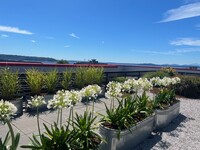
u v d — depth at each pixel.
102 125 4.35
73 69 11.14
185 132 6.25
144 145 5.05
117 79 12.25
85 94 4.23
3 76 6.87
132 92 7.72
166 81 8.36
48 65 10.38
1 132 4.97
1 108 2.88
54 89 8.35
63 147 3.24
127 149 4.60
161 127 6.41
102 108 7.97
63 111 7.16
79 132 3.62
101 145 3.75
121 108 4.88
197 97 12.70
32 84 7.53
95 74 10.55
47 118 6.28
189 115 8.30
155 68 23.27
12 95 6.73
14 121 5.84
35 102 3.56
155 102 6.55
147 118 5.31
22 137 4.79
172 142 5.39
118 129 4.22
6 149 2.87
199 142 5.54
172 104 7.40
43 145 3.13
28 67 9.45
